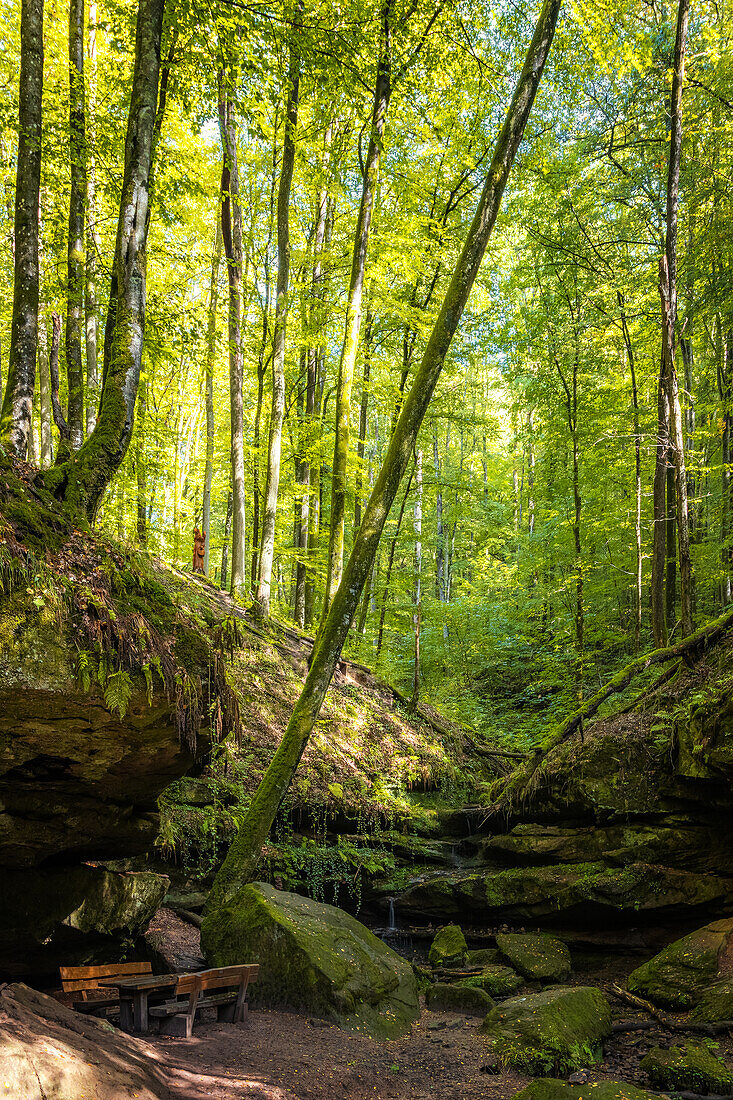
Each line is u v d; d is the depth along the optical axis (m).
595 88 13.86
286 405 17.78
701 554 13.77
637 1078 5.57
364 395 18.00
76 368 7.81
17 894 5.01
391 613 18.97
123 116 8.96
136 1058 3.91
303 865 9.52
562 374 15.30
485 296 16.47
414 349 16.14
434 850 10.99
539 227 14.77
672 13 12.55
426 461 26.50
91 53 11.21
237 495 13.49
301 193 17.53
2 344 13.48
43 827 4.84
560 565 17.83
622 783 9.26
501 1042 5.93
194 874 8.43
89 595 4.52
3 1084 2.83
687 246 13.59
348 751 11.66
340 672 14.07
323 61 8.15
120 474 10.55
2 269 11.45
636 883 8.33
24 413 5.34
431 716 14.66
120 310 5.70
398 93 11.16
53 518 4.75
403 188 13.66
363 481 16.83
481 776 13.57
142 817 5.87
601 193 14.49
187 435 24.77
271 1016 5.81
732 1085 5.14
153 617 5.05
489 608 22.67
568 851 9.41
